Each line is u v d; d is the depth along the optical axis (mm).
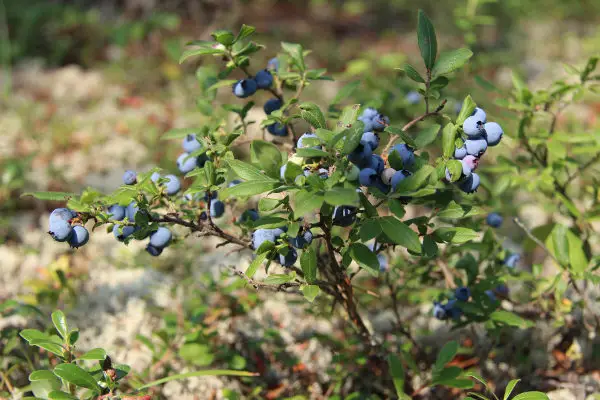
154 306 695
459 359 661
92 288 741
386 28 1700
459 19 854
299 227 509
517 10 1617
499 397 631
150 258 763
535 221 828
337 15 1770
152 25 1377
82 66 1370
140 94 1232
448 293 597
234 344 674
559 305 621
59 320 534
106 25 1439
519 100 634
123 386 625
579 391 627
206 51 556
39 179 911
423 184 495
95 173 964
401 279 653
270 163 497
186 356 630
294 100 555
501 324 596
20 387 625
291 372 664
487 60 932
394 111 746
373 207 499
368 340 606
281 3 1787
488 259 627
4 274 758
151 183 530
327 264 613
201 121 1021
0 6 1408
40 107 1156
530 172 650
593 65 626
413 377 636
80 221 521
